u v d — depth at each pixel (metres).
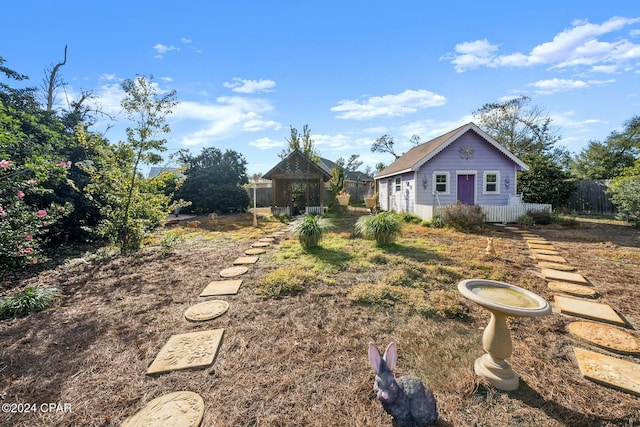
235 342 2.80
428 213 11.13
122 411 1.94
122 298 4.03
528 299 2.21
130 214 6.77
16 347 2.75
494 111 23.69
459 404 1.97
